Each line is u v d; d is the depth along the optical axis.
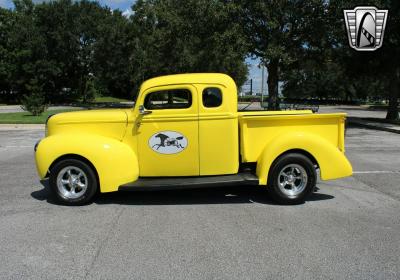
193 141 6.62
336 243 4.93
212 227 5.50
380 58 22.75
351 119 24.95
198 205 6.54
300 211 6.21
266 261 4.44
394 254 4.62
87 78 56.66
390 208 6.39
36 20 50.12
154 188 6.34
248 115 6.95
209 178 6.62
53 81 52.03
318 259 4.48
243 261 4.44
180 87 6.59
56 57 50.66
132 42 46.78
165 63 38.84
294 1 18.80
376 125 20.52
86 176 6.50
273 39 18.78
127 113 6.76
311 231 5.34
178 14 22.12
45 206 6.55
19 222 5.76
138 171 6.72
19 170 9.60
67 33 48.94
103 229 5.45
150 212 6.19
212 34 20.00
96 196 7.11
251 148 6.62
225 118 6.59
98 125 6.74
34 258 4.56
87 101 58.66
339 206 6.49
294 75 55.69
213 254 4.62
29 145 14.17
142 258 4.54
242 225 5.57
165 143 6.64
